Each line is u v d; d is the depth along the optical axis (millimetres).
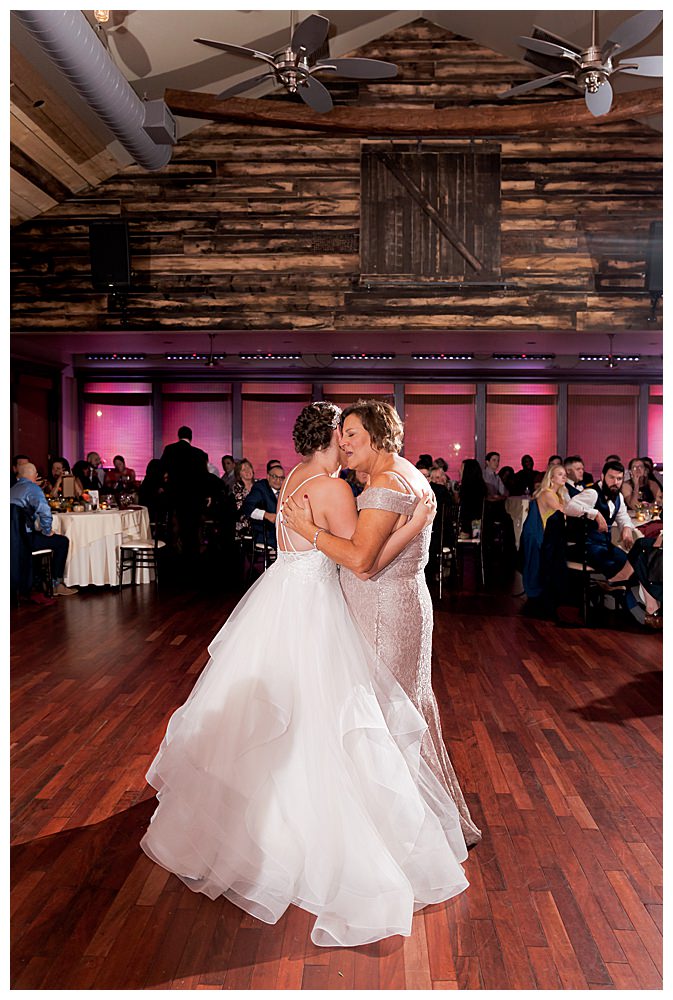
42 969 2164
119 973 2150
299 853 2486
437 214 8109
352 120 7609
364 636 2750
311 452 2787
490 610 7184
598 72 5188
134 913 2439
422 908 2498
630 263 8156
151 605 7223
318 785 2502
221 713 2650
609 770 3557
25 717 4176
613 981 2139
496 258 8125
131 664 5203
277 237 8227
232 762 2572
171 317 8289
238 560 9953
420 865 2578
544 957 2246
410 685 2777
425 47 8031
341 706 2570
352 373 13984
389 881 2400
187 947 2273
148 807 3156
